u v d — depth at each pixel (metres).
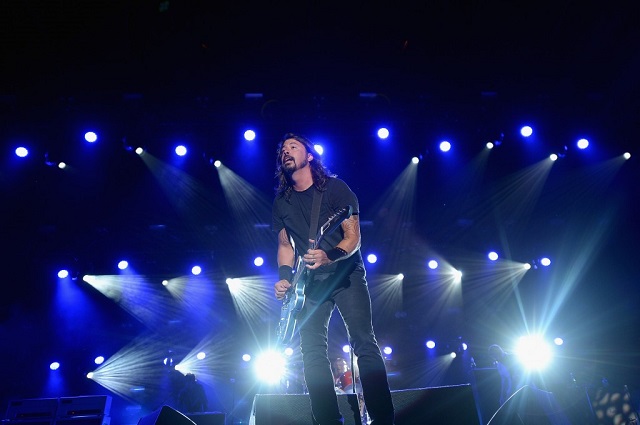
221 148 12.67
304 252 3.43
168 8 10.70
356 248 3.11
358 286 3.20
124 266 14.55
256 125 12.62
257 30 11.55
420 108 12.80
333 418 2.97
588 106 12.76
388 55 12.23
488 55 12.12
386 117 12.71
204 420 6.78
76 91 12.30
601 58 12.00
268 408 3.19
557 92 12.83
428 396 3.28
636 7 10.66
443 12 11.12
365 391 2.94
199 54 11.86
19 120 12.22
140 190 13.46
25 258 14.25
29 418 8.66
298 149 3.50
